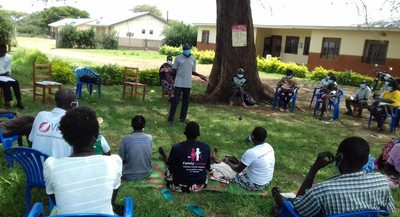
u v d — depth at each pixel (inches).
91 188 89.0
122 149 177.0
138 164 176.2
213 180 181.2
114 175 93.2
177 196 164.9
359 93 406.3
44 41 1923.0
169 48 1301.7
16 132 168.9
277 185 185.5
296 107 432.1
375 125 366.6
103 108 334.3
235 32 417.1
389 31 747.4
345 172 101.5
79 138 91.3
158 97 418.0
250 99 419.2
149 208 148.6
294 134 298.4
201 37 1226.0
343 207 97.2
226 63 423.8
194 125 169.0
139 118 181.2
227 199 164.4
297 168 214.2
